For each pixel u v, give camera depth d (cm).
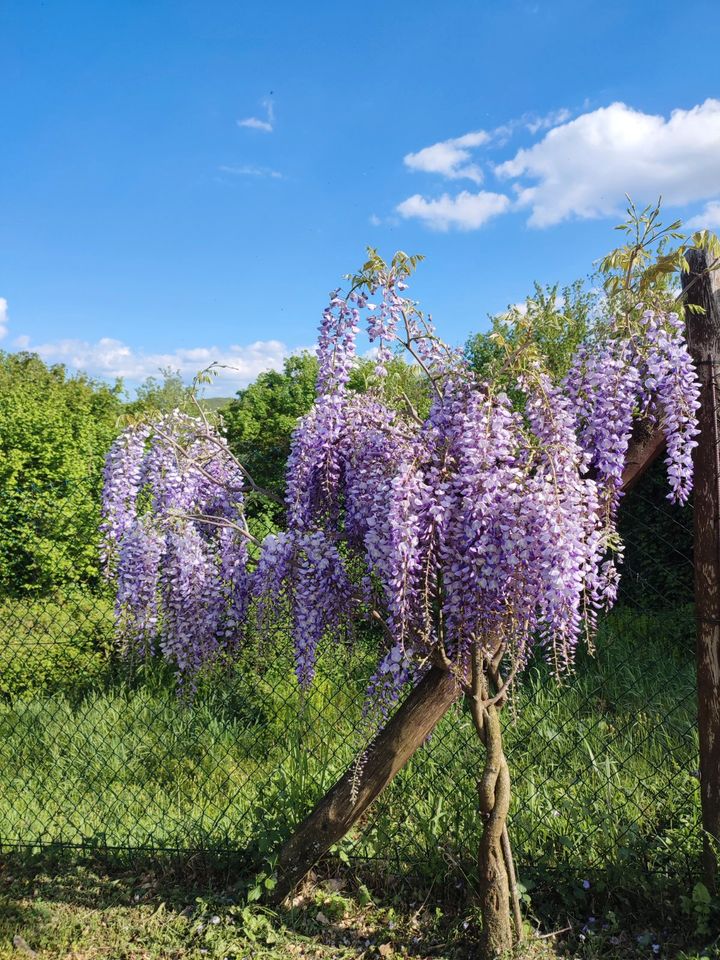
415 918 301
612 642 489
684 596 548
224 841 340
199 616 331
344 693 445
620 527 562
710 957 259
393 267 267
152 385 2527
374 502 257
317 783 349
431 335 268
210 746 427
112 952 293
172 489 349
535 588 229
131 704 492
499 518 230
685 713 427
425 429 258
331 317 273
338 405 277
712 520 284
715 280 283
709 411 284
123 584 354
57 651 528
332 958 282
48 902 324
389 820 344
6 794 407
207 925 304
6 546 586
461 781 357
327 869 334
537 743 402
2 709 495
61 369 2698
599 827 320
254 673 362
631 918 288
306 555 275
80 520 571
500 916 268
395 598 234
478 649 259
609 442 254
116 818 374
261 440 1138
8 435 880
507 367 251
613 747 390
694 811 329
